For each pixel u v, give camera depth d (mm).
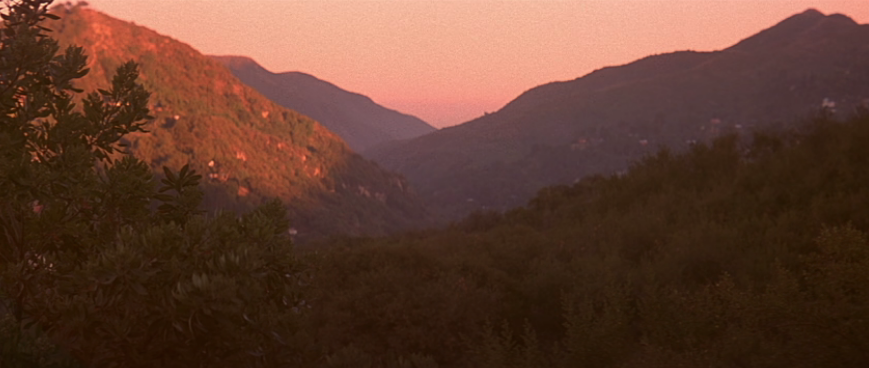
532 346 5699
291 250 4023
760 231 10984
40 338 3359
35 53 4105
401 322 7730
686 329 5520
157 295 3355
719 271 8977
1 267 3725
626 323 5809
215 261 3486
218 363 3639
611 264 8773
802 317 4812
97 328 3424
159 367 3523
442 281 8547
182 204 4098
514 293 8992
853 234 4973
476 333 7852
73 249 3865
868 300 4656
